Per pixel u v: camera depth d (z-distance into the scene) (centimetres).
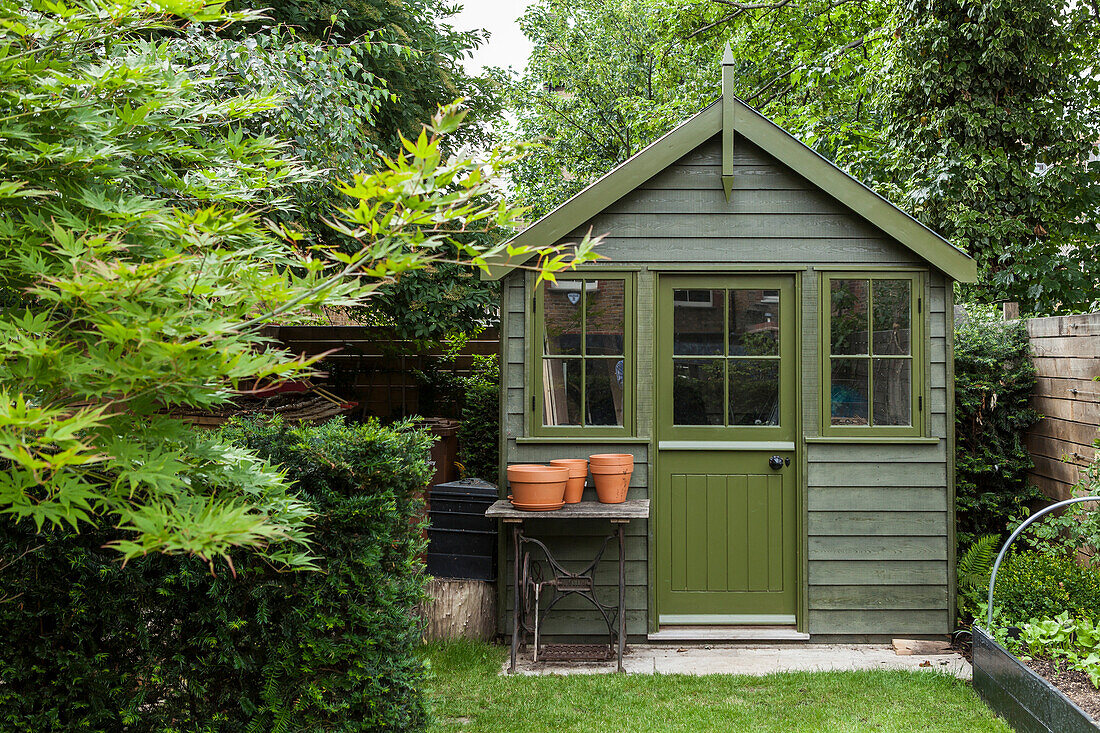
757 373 545
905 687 455
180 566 309
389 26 1010
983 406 648
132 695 317
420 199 177
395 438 342
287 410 804
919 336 535
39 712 313
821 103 1230
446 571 554
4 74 189
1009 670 404
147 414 194
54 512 171
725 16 1462
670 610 545
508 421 542
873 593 536
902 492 537
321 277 222
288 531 236
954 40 877
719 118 530
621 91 1766
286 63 574
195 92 244
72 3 209
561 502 499
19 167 198
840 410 540
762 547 545
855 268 535
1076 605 454
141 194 235
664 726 410
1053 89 912
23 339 164
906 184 930
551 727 411
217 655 320
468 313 988
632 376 541
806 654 519
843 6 1348
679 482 545
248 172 252
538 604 512
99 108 210
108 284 164
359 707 335
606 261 539
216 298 196
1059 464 604
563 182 1784
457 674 479
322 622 323
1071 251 989
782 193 538
